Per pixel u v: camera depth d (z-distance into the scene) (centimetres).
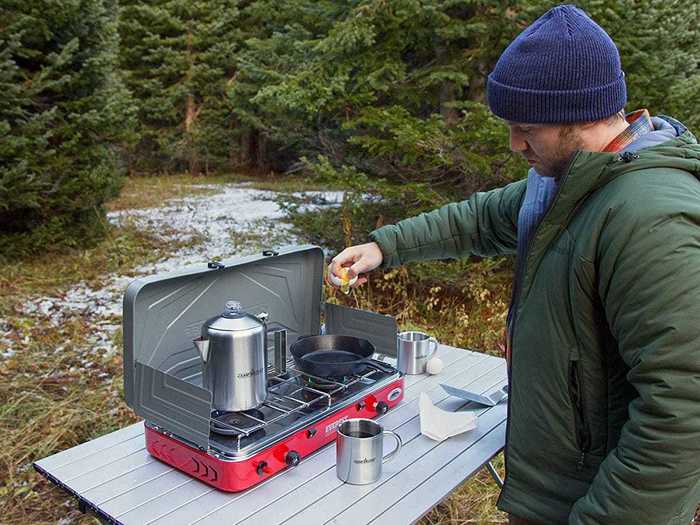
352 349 175
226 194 1138
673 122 122
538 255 119
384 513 124
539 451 123
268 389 159
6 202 553
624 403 113
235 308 142
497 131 375
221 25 1414
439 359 202
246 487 130
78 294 512
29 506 243
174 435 137
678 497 97
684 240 95
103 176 626
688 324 92
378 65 433
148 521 120
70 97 600
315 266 183
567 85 105
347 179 433
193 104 1478
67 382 343
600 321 111
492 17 416
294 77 453
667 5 374
